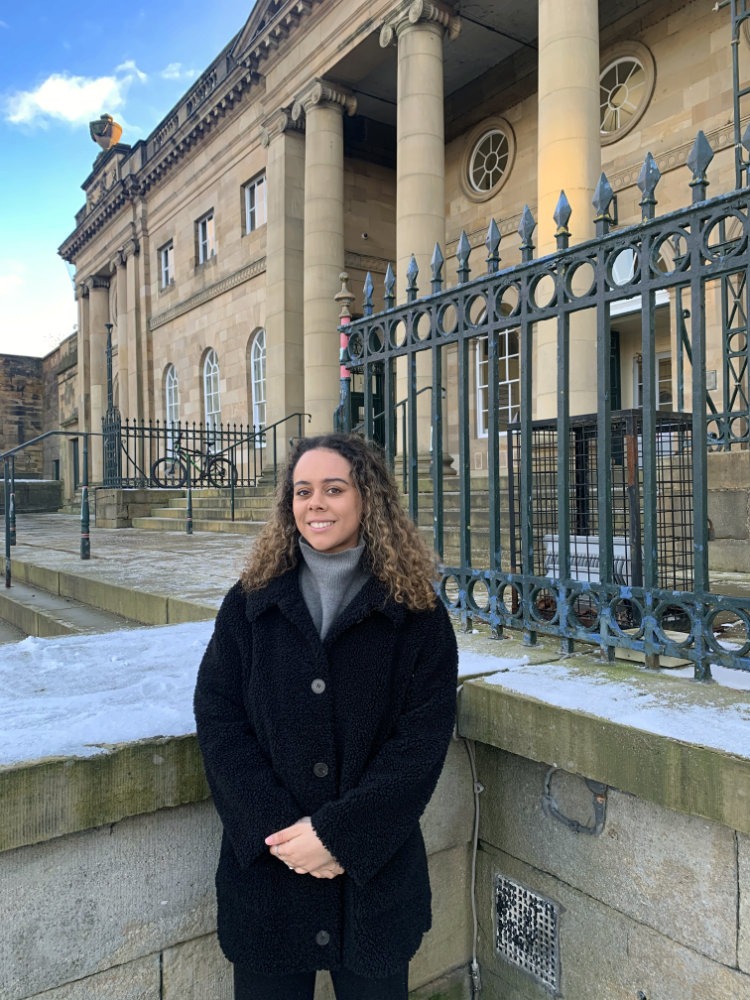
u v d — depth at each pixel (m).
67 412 31.30
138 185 22.62
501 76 14.16
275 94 15.58
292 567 1.72
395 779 1.51
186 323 21.03
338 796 1.56
